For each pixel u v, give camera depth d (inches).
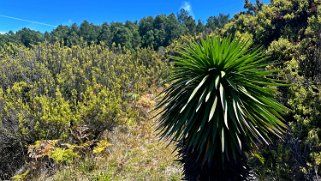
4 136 303.6
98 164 283.6
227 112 132.8
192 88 137.6
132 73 478.9
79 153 300.7
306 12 495.5
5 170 302.5
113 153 307.3
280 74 306.2
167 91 150.4
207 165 141.8
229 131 132.0
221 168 141.4
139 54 600.1
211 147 134.6
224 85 136.9
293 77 304.3
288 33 472.7
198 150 140.5
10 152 313.4
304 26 467.2
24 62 451.2
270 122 139.9
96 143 312.8
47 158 293.9
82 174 261.6
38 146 277.1
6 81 397.7
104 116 333.7
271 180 230.8
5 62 448.1
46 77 405.4
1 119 307.4
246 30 581.6
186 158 148.6
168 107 143.8
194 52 139.3
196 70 138.1
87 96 369.4
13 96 354.3
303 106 274.1
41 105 329.7
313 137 238.7
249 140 138.7
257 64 137.8
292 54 355.9
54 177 260.2
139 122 379.6
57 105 332.5
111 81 430.0
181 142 148.4
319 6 458.3
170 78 146.5
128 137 344.5
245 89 135.8
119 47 599.8
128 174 260.4
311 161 233.0
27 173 267.7
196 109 126.9
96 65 483.8
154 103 424.2
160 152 304.7
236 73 135.1
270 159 242.8
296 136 251.1
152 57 598.2
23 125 310.0
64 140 311.9
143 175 255.3
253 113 139.6
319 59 319.6
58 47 528.7
